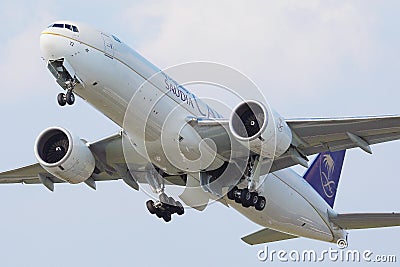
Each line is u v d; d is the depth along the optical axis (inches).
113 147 2407.7
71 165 2342.5
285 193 2682.1
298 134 2333.9
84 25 2178.9
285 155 2436.0
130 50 2229.3
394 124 2251.5
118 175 2647.6
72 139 2336.4
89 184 2596.0
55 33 2134.6
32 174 2704.2
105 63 2158.0
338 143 2383.1
